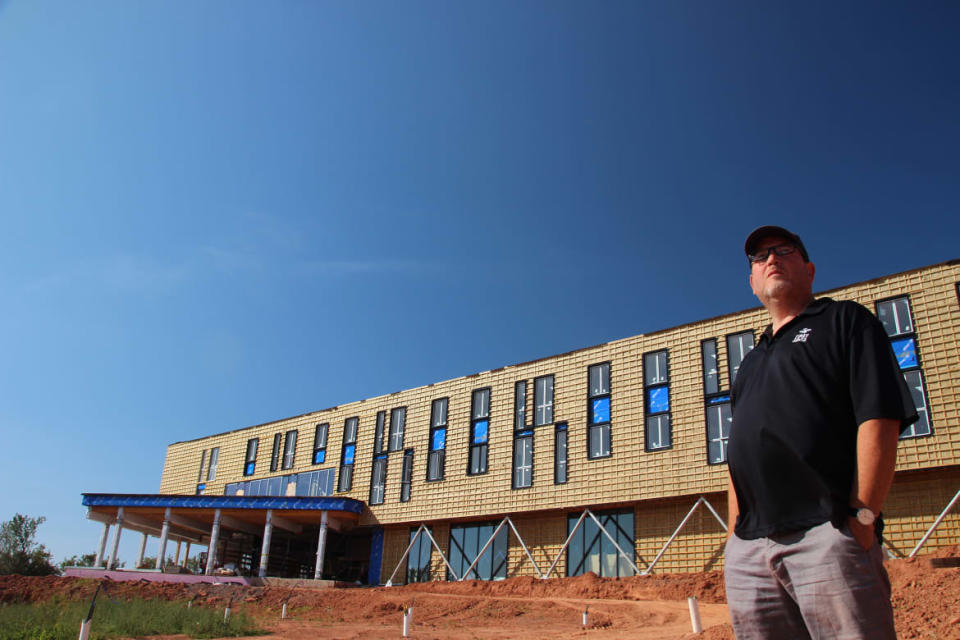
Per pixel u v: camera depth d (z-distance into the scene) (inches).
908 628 447.8
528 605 1000.9
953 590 495.2
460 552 1374.3
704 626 749.9
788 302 145.8
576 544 1231.5
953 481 897.5
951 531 880.9
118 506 1589.6
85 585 1381.6
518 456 1339.8
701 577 1006.4
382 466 1546.5
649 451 1164.5
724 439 1089.4
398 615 1016.2
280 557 1752.0
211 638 808.3
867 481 112.7
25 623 851.4
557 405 1320.1
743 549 128.7
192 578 1428.4
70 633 791.7
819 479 118.1
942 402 904.3
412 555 1439.5
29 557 1733.5
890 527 925.8
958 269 940.6
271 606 1175.6
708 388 1137.4
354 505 1485.0
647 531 1153.4
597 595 1049.5
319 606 1152.2
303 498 1483.8
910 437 916.0
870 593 110.0
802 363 128.1
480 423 1424.7
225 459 1876.2
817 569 113.7
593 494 1203.2
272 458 1764.3
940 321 935.0
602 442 1235.2
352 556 1646.2
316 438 1700.3
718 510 1086.4
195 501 1541.6
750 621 125.9
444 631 848.3
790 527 120.2
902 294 978.1
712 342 1162.0
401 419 1566.2
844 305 131.3
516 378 1403.8
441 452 1460.4
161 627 876.6
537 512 1278.3
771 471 124.4
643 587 1024.2
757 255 152.7
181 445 2017.7
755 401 132.9
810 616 114.1
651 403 1198.3
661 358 1216.2
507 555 1307.8
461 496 1380.4
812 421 122.5
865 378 119.1
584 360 1317.7
